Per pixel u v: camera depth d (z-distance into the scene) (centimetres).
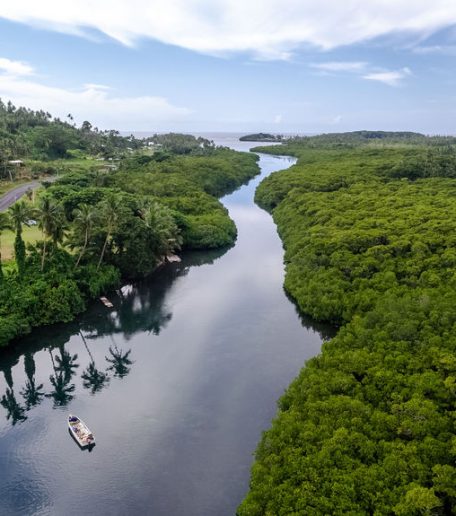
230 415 6256
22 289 8588
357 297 8144
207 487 5084
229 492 5016
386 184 16725
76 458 5559
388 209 12706
